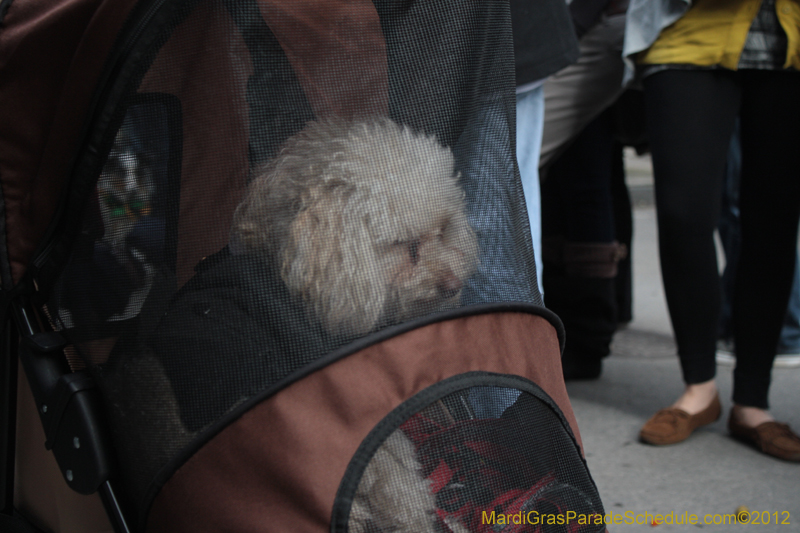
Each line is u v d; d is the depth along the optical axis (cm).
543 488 83
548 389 92
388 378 79
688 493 181
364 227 86
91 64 92
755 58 186
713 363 213
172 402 82
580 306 264
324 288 83
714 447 210
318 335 80
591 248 257
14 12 103
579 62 208
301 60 89
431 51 92
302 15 87
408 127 90
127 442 86
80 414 91
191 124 88
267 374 78
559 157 257
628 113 252
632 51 196
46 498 117
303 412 76
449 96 92
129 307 89
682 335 210
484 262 93
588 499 87
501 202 96
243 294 83
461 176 93
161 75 89
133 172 91
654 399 251
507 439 82
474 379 81
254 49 87
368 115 90
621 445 212
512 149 100
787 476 189
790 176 195
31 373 100
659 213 201
